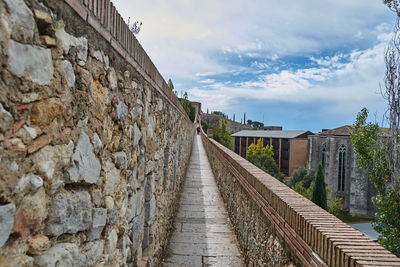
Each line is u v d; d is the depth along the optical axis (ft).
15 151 3.21
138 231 8.77
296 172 147.64
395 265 4.66
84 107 4.89
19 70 3.27
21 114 3.32
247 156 181.47
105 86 5.85
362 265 4.62
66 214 4.30
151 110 10.69
